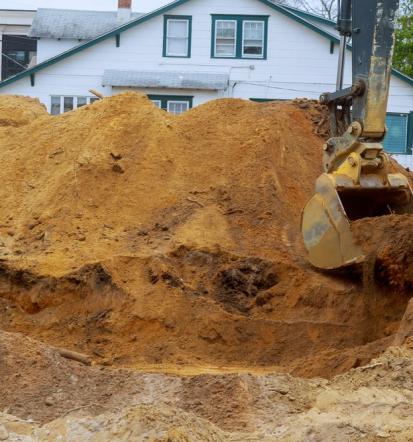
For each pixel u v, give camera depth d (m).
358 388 11.01
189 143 21.20
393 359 11.60
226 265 17.48
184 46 35.12
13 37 50.94
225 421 10.16
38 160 21.36
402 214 16.47
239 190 19.72
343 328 15.88
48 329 16.69
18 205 20.14
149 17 34.94
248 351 15.80
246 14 34.91
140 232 18.70
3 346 11.34
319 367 14.05
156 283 16.78
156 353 15.55
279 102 23.53
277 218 19.00
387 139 34.97
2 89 35.53
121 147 20.80
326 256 16.53
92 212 19.34
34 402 10.47
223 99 22.55
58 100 35.41
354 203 16.86
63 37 41.09
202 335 15.91
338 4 16.77
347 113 17.02
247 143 20.91
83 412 10.22
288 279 17.14
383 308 15.92
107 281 16.84
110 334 16.09
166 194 19.73
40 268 17.58
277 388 10.95
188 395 10.75
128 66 35.16
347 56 34.91
